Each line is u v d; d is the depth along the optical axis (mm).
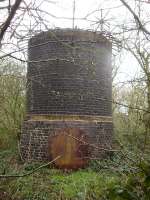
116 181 4113
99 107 13758
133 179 3916
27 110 14625
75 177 11172
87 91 13461
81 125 13227
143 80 4699
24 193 9258
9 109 17453
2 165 10930
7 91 16172
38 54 13812
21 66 12188
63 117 13289
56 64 13352
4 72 9695
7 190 9055
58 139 12992
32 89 14016
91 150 12984
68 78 13375
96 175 10539
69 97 13344
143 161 3914
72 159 12688
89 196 8523
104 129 13688
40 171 11727
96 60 13133
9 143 17016
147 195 3738
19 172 10656
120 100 14336
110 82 14180
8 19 2572
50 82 13477
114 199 3793
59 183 10492
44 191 9664
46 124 13477
